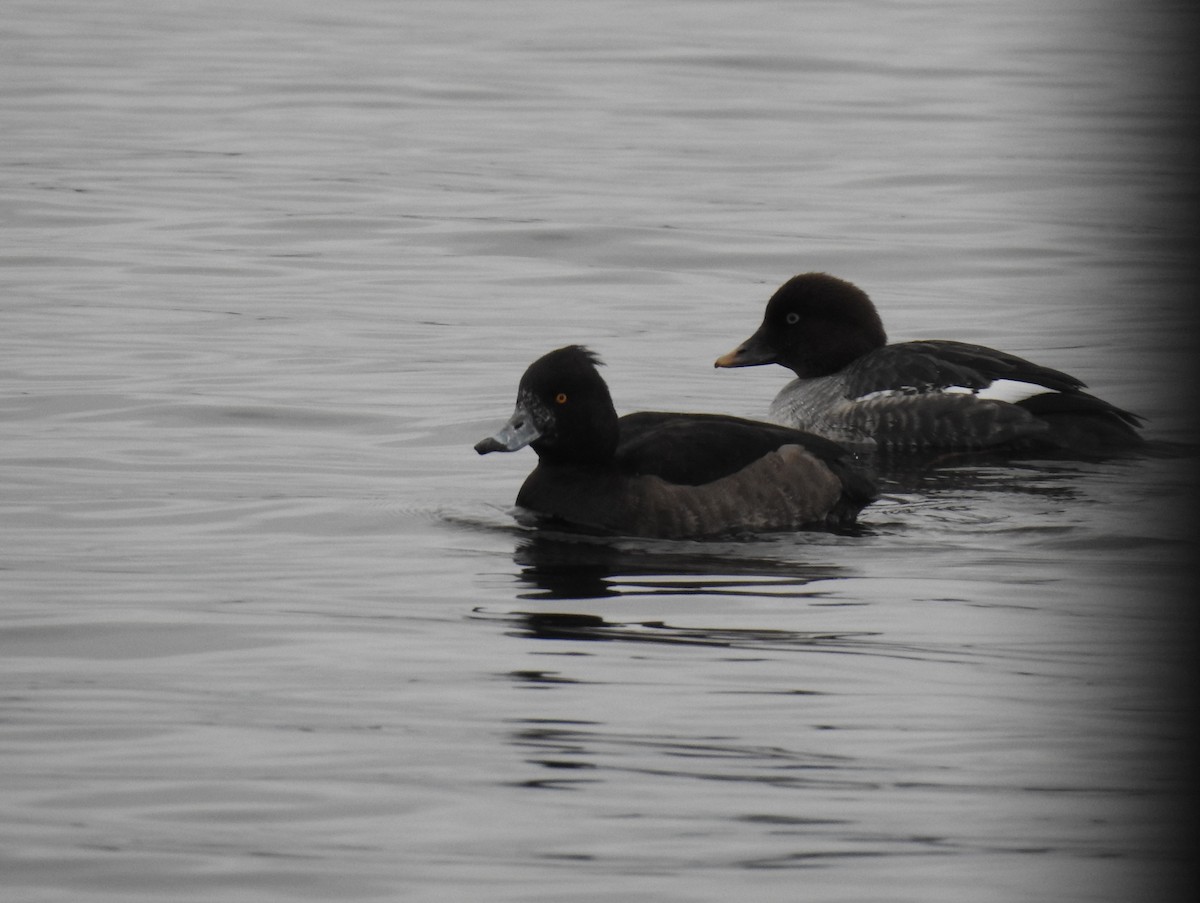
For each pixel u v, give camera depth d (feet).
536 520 46.09
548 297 73.82
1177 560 42.98
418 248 81.46
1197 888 26.91
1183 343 66.85
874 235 83.87
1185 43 124.06
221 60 128.47
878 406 56.18
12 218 84.74
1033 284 75.92
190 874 27.07
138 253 79.10
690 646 36.73
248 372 61.16
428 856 27.73
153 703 33.71
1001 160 99.91
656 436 47.03
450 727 32.55
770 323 60.29
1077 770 30.86
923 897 26.63
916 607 39.40
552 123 109.70
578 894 26.55
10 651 36.45
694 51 133.69
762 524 45.93
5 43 132.67
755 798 29.81
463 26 145.28
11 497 47.37
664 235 83.87
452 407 57.62
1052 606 39.58
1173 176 95.66
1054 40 138.92
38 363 61.57
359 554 43.19
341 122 109.29
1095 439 54.44
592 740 32.07
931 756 31.53
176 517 45.98
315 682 34.81
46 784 30.09
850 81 123.13
